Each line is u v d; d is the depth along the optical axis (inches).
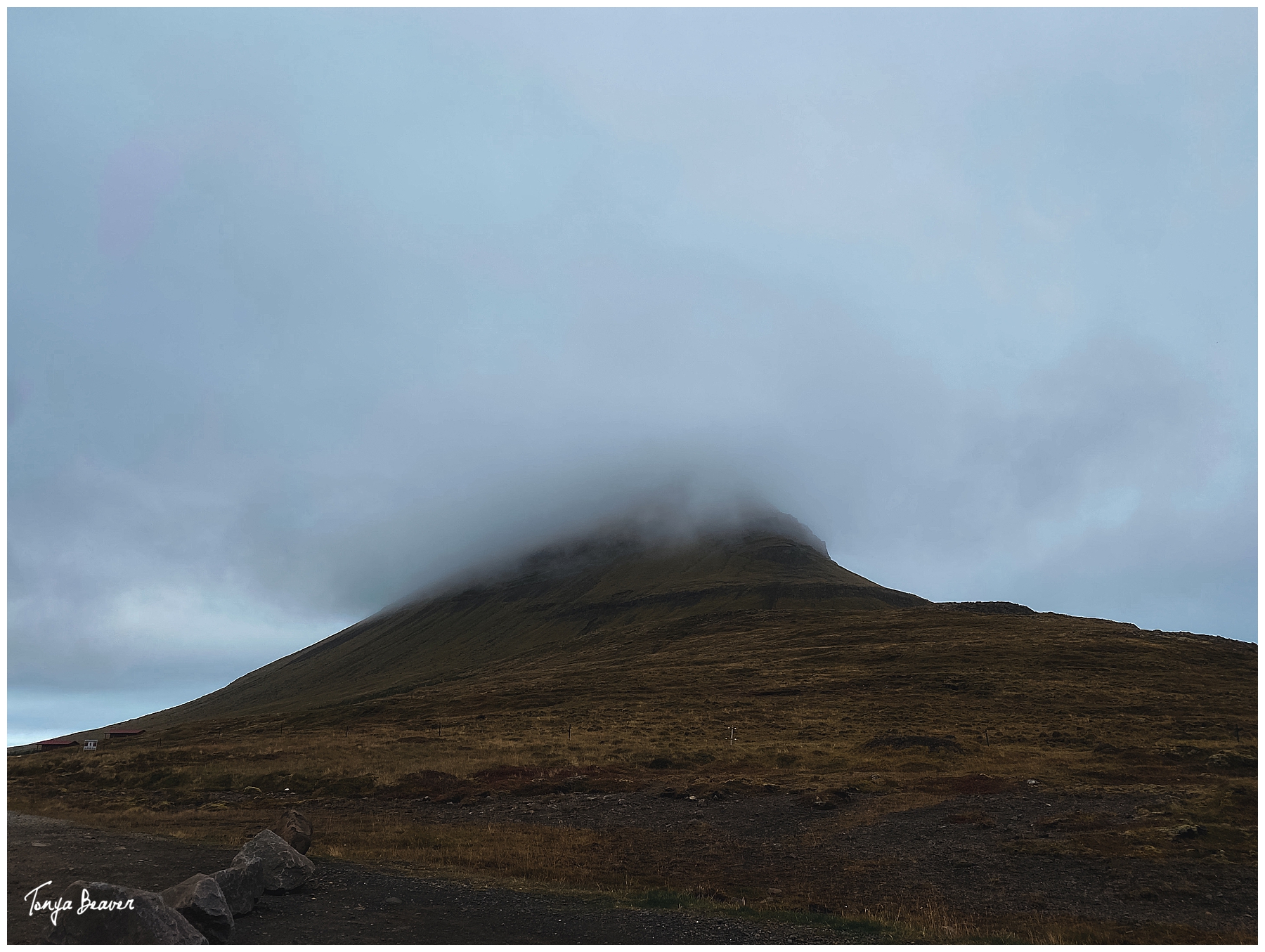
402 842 1035.3
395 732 2716.5
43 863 818.2
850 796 1386.6
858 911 713.0
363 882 773.3
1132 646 3892.7
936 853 964.6
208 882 589.6
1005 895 772.0
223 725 4153.5
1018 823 1101.1
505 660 7485.2
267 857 706.8
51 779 1967.3
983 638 4441.4
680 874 871.1
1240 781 1346.0
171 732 4175.7
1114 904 735.1
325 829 1157.7
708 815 1280.8
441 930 609.6
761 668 4037.9
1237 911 705.6
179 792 1691.7
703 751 2005.4
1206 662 3553.2
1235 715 2394.2
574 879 831.7
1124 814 1106.7
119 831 1109.1
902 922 673.6
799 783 1537.9
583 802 1435.8
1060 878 827.4
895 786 1454.2
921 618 5644.7
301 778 1768.0
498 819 1301.7
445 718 3198.8
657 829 1173.1
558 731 2501.2
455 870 861.2
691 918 671.1
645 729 2485.2
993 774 1540.4
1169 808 1093.8
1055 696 2790.4
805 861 945.5
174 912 518.6
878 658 4003.4
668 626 7204.7
